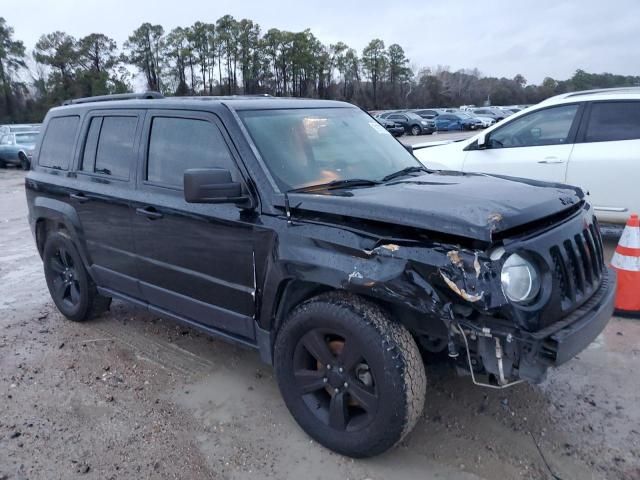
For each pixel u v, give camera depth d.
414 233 2.72
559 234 2.86
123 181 4.24
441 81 95.06
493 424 3.35
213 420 3.53
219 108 3.65
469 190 3.15
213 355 4.43
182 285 3.90
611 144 6.38
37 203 5.17
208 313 3.77
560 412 3.44
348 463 3.07
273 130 3.65
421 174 3.94
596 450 3.07
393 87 84.56
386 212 2.81
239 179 3.43
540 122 6.97
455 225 2.59
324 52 75.81
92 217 4.55
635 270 4.77
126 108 4.33
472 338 2.68
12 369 4.31
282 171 3.42
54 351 4.61
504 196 3.00
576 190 3.45
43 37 60.22
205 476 3.02
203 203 3.30
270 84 71.75
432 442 3.22
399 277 2.66
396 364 2.77
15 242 8.73
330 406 3.10
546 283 2.69
